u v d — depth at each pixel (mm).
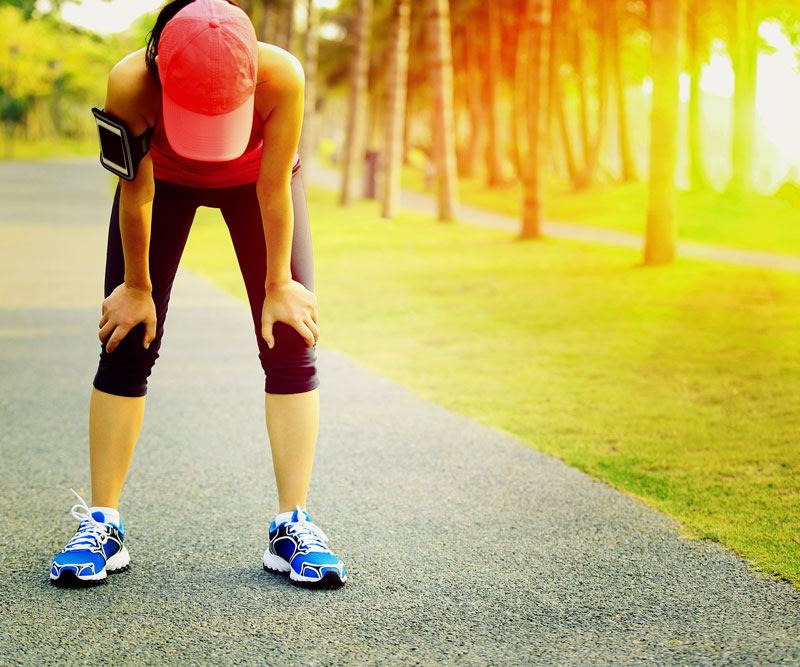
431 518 2916
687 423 4230
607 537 2742
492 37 30328
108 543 2375
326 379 5328
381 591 2316
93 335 6527
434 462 3602
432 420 4340
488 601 2256
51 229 15336
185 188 2297
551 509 3018
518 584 2369
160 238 2355
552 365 5727
